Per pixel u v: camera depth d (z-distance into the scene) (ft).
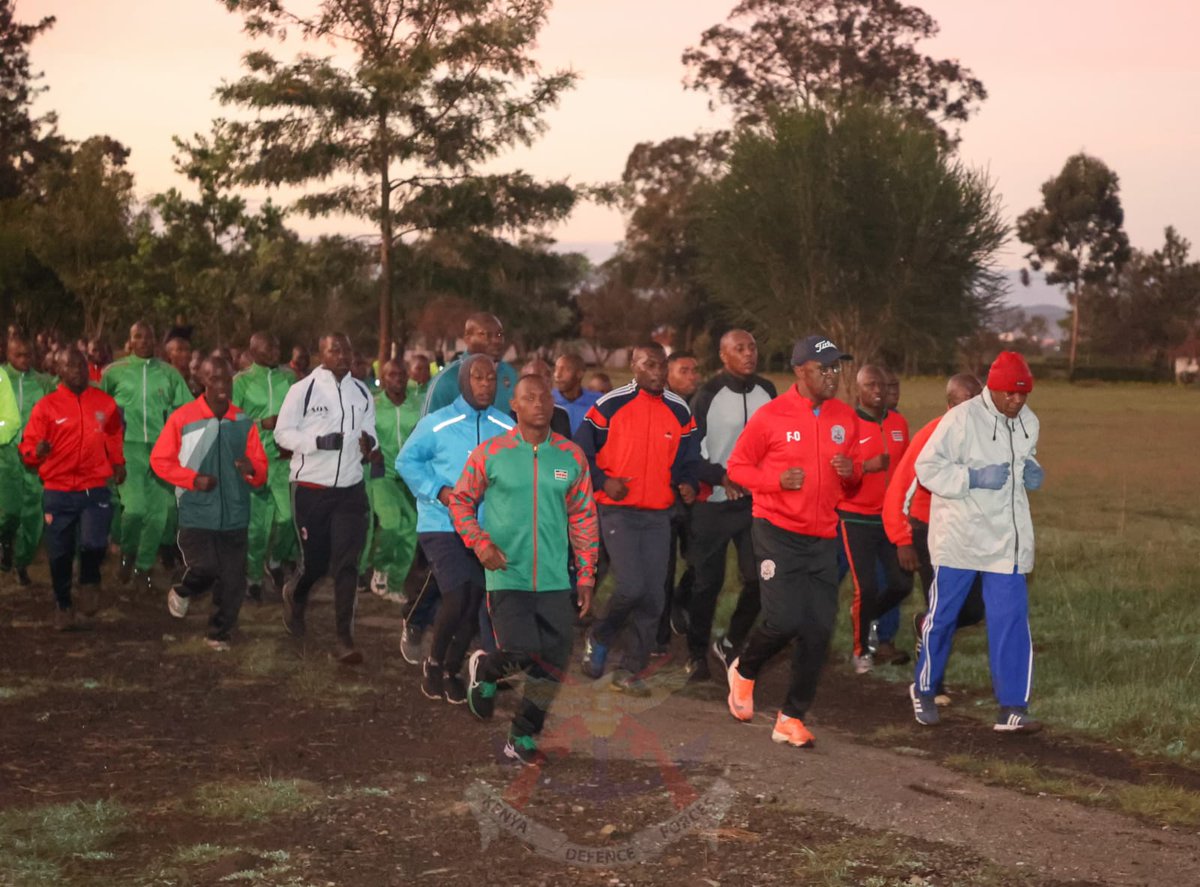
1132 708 24.07
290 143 91.97
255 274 103.91
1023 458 23.40
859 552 27.78
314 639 30.91
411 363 37.17
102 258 152.97
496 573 20.04
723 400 26.84
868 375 28.45
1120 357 363.15
